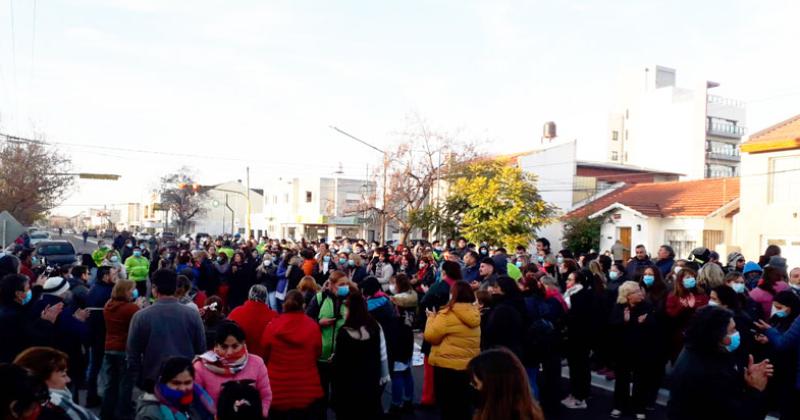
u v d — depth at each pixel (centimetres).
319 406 601
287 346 584
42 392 314
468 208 2672
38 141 3347
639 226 2961
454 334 647
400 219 3428
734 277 796
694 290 843
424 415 799
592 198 3922
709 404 430
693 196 3028
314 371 598
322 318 696
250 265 1555
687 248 2822
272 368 582
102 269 834
